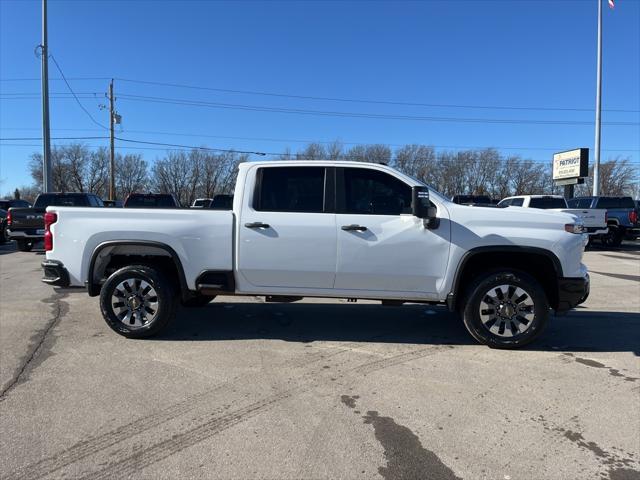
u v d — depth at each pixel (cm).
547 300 514
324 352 515
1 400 393
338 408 380
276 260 536
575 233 517
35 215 1572
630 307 754
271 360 489
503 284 518
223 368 466
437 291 529
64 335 573
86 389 414
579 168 3077
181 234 543
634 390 418
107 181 8225
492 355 509
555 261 511
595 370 466
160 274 550
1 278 1020
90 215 557
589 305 770
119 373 451
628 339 572
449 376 448
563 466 302
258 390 414
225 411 374
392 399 397
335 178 539
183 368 465
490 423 357
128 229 548
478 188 6912
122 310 558
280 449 320
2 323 629
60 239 561
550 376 450
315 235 529
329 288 542
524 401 395
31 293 841
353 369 465
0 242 1964
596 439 335
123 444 325
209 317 662
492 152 6912
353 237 525
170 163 7494
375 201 536
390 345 542
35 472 293
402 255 523
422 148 6800
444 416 368
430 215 492
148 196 1911
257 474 291
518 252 521
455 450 320
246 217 539
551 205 1722
